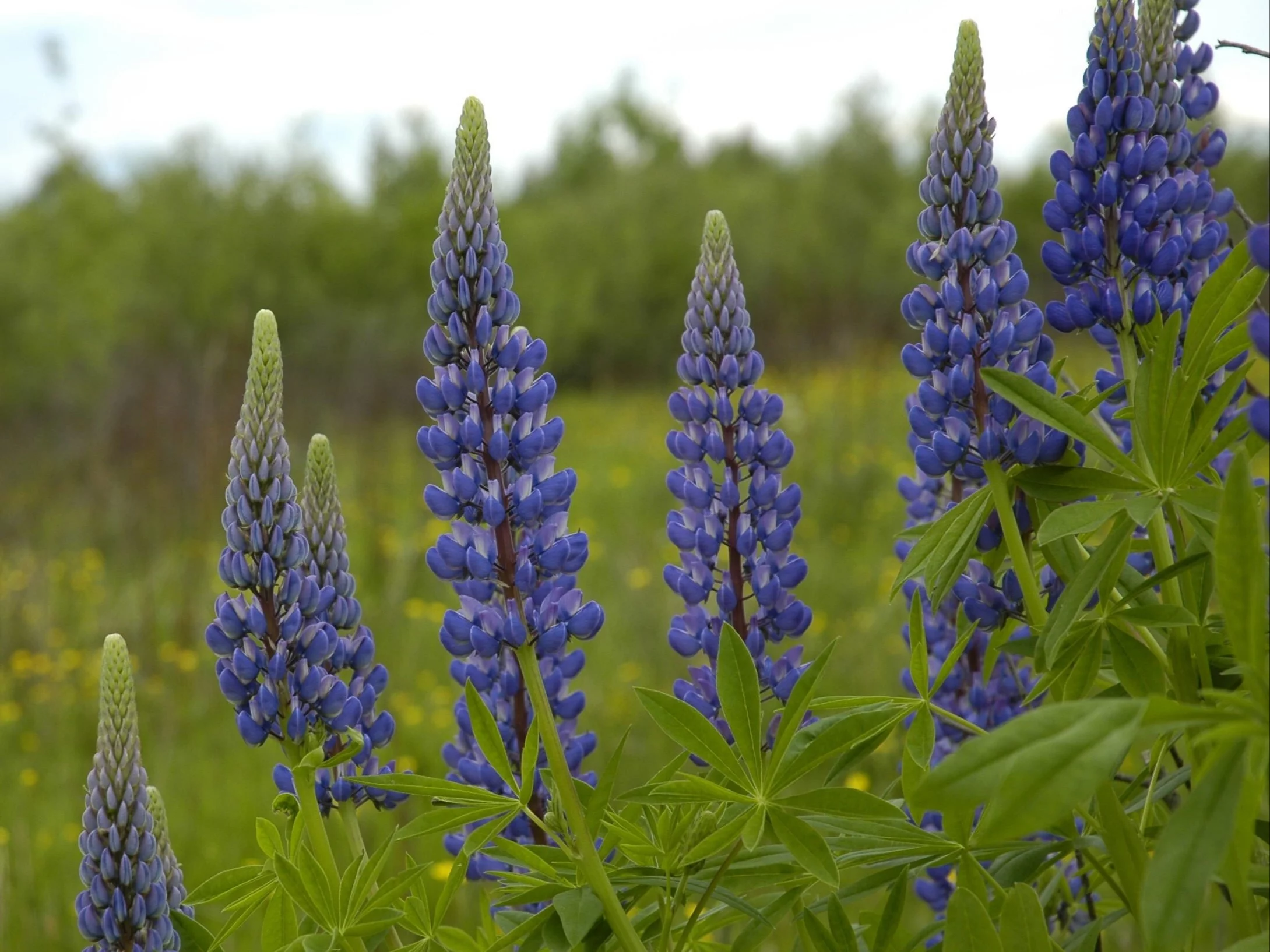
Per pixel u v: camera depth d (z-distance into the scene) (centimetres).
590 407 2120
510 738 226
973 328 189
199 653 809
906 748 180
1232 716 122
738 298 227
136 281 3069
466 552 186
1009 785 117
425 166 4328
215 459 1228
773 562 227
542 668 225
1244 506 125
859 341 2073
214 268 3219
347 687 203
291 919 195
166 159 3600
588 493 1234
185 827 565
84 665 809
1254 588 124
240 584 193
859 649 681
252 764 640
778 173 4088
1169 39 196
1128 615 168
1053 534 160
